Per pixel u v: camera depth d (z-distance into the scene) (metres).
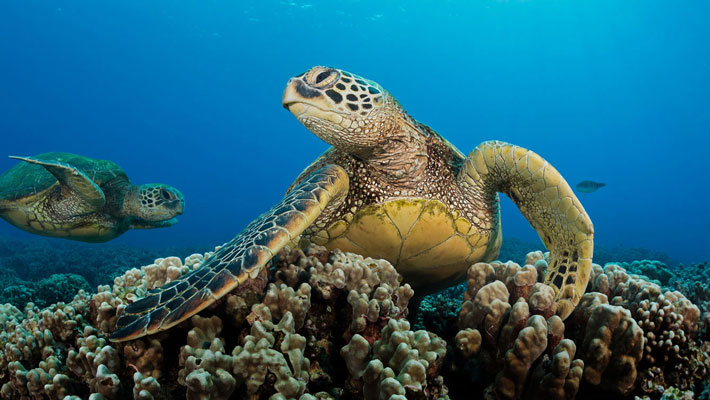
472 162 0.70
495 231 0.79
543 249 3.97
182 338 0.53
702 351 0.58
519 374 0.51
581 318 0.60
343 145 0.72
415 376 0.46
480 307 0.58
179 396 0.49
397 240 0.73
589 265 0.60
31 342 0.56
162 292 0.53
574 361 0.50
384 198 0.72
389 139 0.70
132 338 0.49
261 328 0.49
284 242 0.56
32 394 0.51
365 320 0.53
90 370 0.51
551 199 0.64
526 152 0.63
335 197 0.69
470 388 0.56
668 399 0.51
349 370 0.51
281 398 0.46
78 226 1.36
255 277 0.53
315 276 0.57
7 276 1.99
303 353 0.52
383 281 0.63
